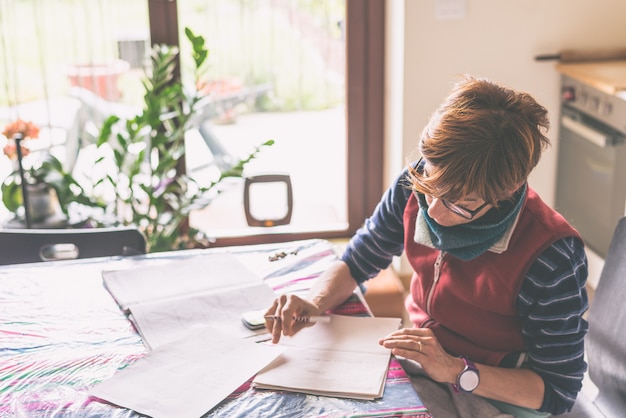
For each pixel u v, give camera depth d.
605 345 1.59
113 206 2.86
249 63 2.89
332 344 1.41
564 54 2.88
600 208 2.77
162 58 2.59
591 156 2.78
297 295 1.56
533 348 1.40
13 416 1.21
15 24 2.66
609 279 1.61
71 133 2.80
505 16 2.82
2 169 2.72
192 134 2.92
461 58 2.84
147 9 2.76
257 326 1.46
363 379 1.30
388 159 3.06
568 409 1.41
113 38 2.75
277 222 3.08
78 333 1.46
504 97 1.25
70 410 1.22
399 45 2.81
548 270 1.34
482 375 1.36
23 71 2.71
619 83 2.53
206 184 2.97
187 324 1.48
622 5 2.86
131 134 2.56
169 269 1.72
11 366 1.35
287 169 3.05
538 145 1.24
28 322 1.50
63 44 2.71
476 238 1.34
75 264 1.78
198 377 1.31
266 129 2.98
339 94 3.01
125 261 1.79
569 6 2.84
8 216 2.69
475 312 1.45
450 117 1.22
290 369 1.33
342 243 3.15
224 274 1.69
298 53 2.91
